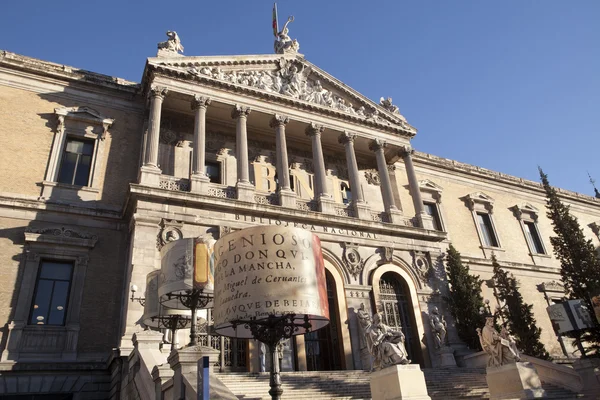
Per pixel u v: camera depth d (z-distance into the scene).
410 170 31.70
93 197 23.58
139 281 19.64
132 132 26.27
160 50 26.36
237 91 27.31
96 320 20.92
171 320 12.38
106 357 20.38
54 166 23.44
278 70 30.62
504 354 16.88
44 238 21.27
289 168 30.05
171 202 22.14
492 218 38.72
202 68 27.00
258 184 28.25
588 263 25.88
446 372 22.06
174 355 9.57
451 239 35.38
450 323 26.94
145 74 26.03
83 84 26.06
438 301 27.41
